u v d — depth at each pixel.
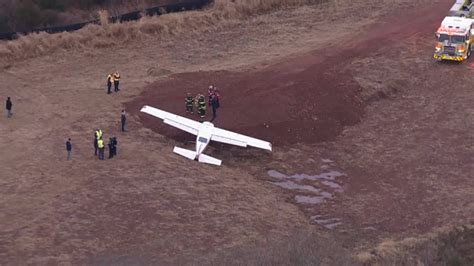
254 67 134.88
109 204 85.44
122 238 78.56
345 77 128.50
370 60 138.62
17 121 110.56
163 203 86.62
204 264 71.81
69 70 137.88
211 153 104.75
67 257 73.94
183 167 97.38
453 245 79.62
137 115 113.75
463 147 107.56
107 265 72.88
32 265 71.94
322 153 106.94
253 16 175.00
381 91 126.19
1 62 138.50
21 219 80.69
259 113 113.94
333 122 115.00
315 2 184.75
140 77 133.12
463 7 149.88
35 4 167.62
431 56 141.62
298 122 112.94
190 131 103.69
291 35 158.25
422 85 130.00
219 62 141.88
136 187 90.06
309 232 82.56
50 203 84.75
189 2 177.88
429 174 99.88
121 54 147.75
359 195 94.88
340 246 79.38
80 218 81.88
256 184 96.44
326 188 96.94
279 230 83.19
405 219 88.12
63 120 111.38
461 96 125.56
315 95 120.31
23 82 129.88
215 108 111.88
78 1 176.00
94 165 95.50
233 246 77.75
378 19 166.50
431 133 112.69
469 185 96.31
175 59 144.88
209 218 84.38
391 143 109.94
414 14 168.75
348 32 157.75
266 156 104.69
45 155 98.06
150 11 171.00
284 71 131.12
